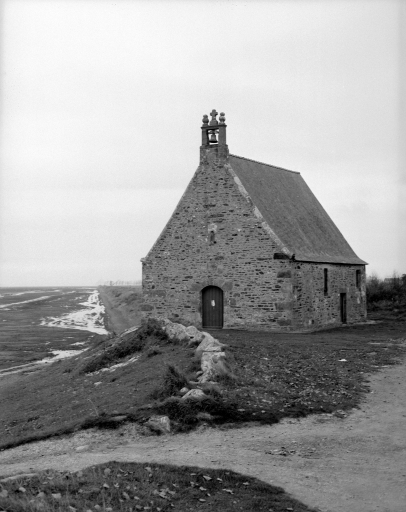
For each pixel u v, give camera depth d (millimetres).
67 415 20234
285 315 33344
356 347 27500
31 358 42125
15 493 10984
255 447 14406
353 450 14227
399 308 49406
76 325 68875
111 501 11008
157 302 37031
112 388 22312
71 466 13023
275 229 34844
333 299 39000
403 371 22547
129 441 15422
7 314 89000
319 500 11375
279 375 20781
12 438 17672
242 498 11391
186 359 22578
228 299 34875
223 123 35562
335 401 18312
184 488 11773
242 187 34875
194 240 36031
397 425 16172
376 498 11461
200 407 16844
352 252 44531
